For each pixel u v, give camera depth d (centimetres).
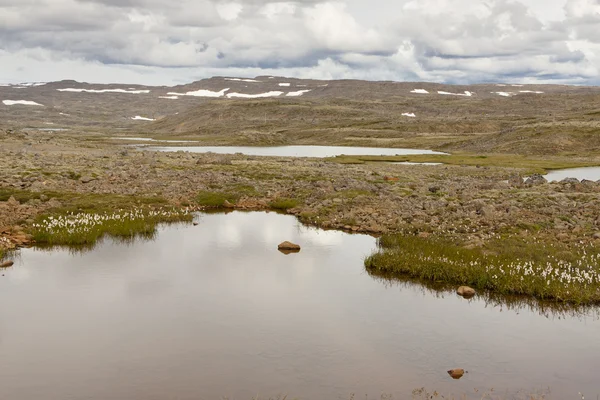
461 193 5044
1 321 2067
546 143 13375
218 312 2191
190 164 7400
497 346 1905
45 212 3931
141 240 3434
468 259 2820
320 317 2156
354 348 1867
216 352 1819
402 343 1922
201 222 4056
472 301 2389
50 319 2092
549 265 2595
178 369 1689
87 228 3444
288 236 3619
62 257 2997
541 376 1680
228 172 6500
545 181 5888
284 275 2725
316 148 16762
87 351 1814
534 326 2102
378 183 5822
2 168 5741
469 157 11462
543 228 3538
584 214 3844
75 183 5162
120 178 5566
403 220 3922
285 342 1908
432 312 2242
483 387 1600
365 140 19525
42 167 6022
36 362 1730
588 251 2936
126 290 2450
